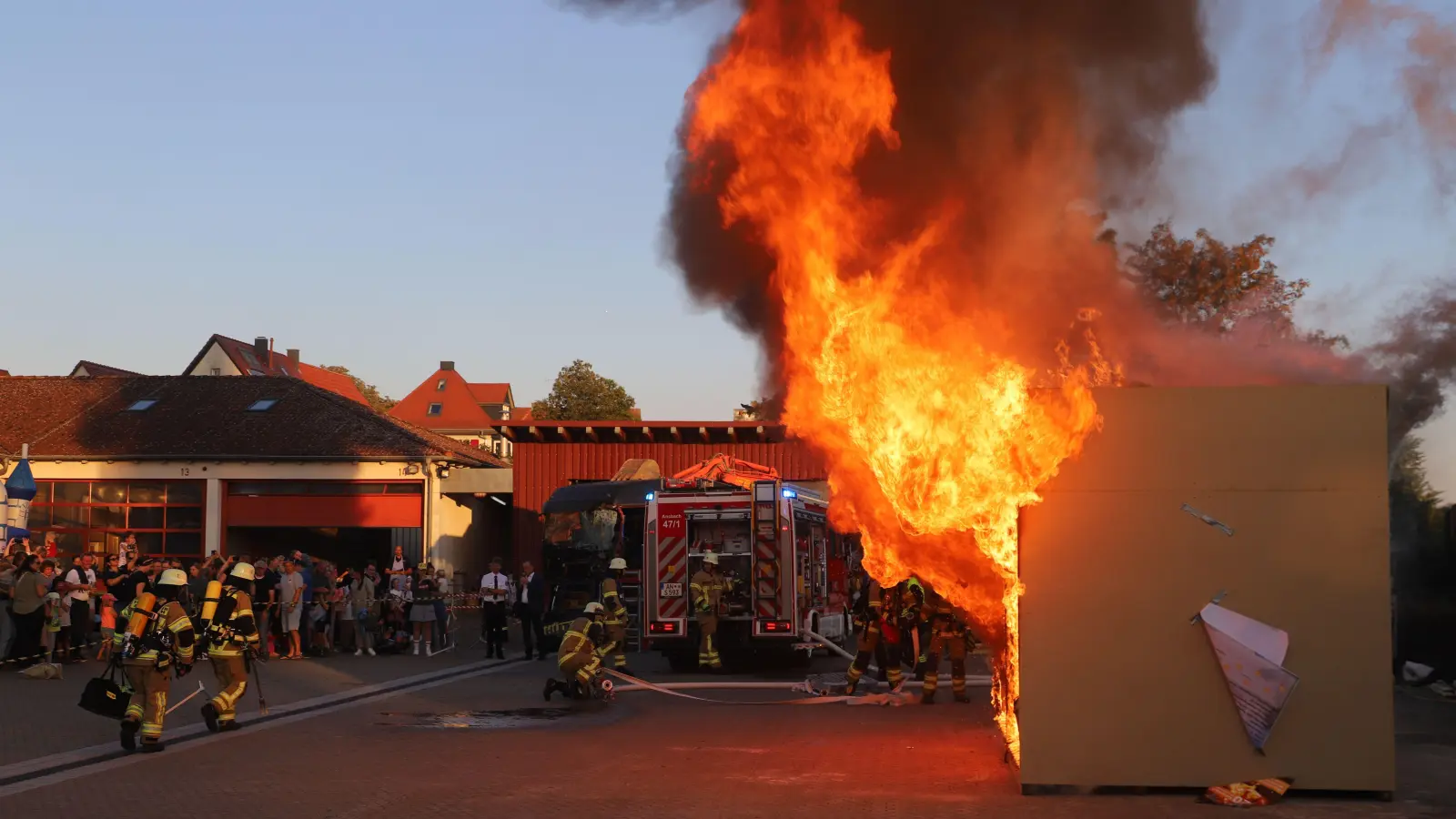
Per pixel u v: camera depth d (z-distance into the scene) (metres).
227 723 12.35
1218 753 8.77
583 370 64.56
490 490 35.84
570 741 11.71
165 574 11.23
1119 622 8.92
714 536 20.31
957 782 9.40
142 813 8.27
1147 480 9.00
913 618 15.16
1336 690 8.70
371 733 12.25
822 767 10.09
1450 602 19.30
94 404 38.31
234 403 38.06
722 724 12.95
